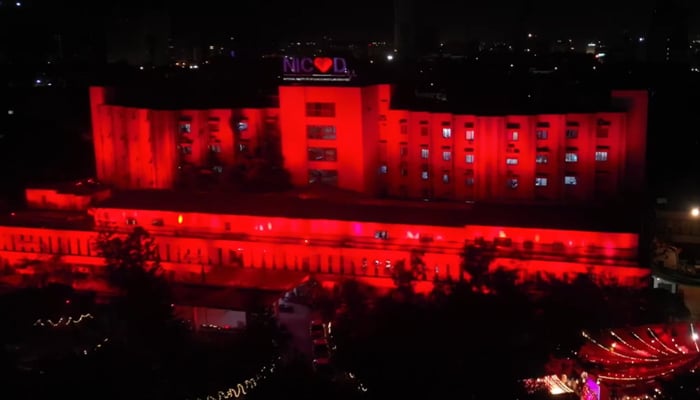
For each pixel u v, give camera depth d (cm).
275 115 8306
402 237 6334
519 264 5822
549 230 5956
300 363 3175
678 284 6116
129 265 5109
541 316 3753
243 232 6719
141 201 7150
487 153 7656
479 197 7744
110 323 4744
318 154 8025
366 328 3719
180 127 8350
